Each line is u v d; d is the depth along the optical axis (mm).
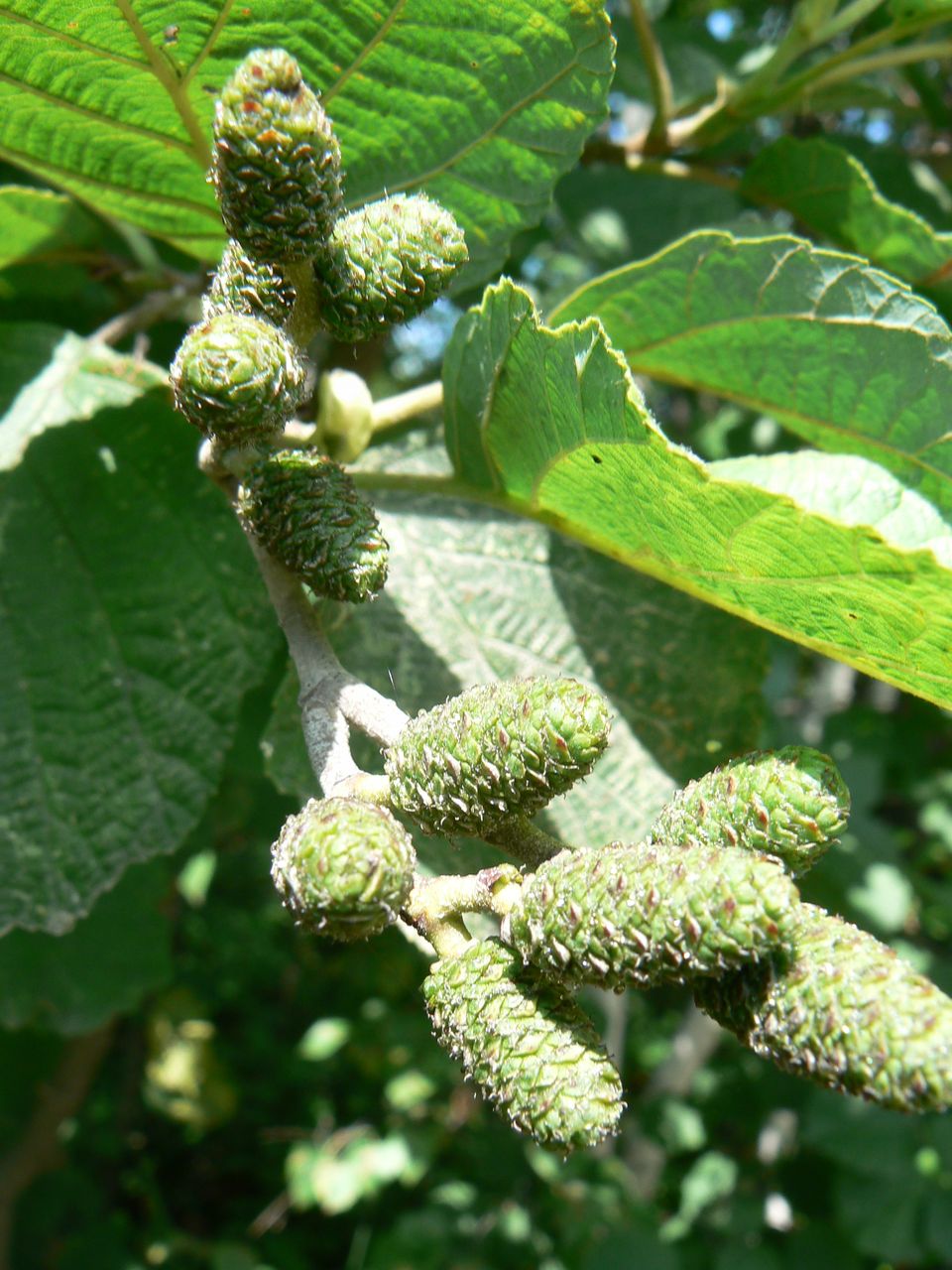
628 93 277
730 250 145
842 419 154
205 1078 511
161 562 175
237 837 350
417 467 188
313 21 126
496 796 90
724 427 333
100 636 173
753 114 214
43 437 174
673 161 235
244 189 98
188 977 588
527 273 320
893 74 299
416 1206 505
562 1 124
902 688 119
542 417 123
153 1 121
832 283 143
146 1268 453
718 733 179
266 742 166
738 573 118
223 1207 583
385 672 175
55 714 170
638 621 182
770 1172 430
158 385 178
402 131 140
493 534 185
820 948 85
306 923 86
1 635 170
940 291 195
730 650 181
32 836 168
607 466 119
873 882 320
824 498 142
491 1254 389
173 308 189
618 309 157
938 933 427
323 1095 592
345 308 109
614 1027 372
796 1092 398
